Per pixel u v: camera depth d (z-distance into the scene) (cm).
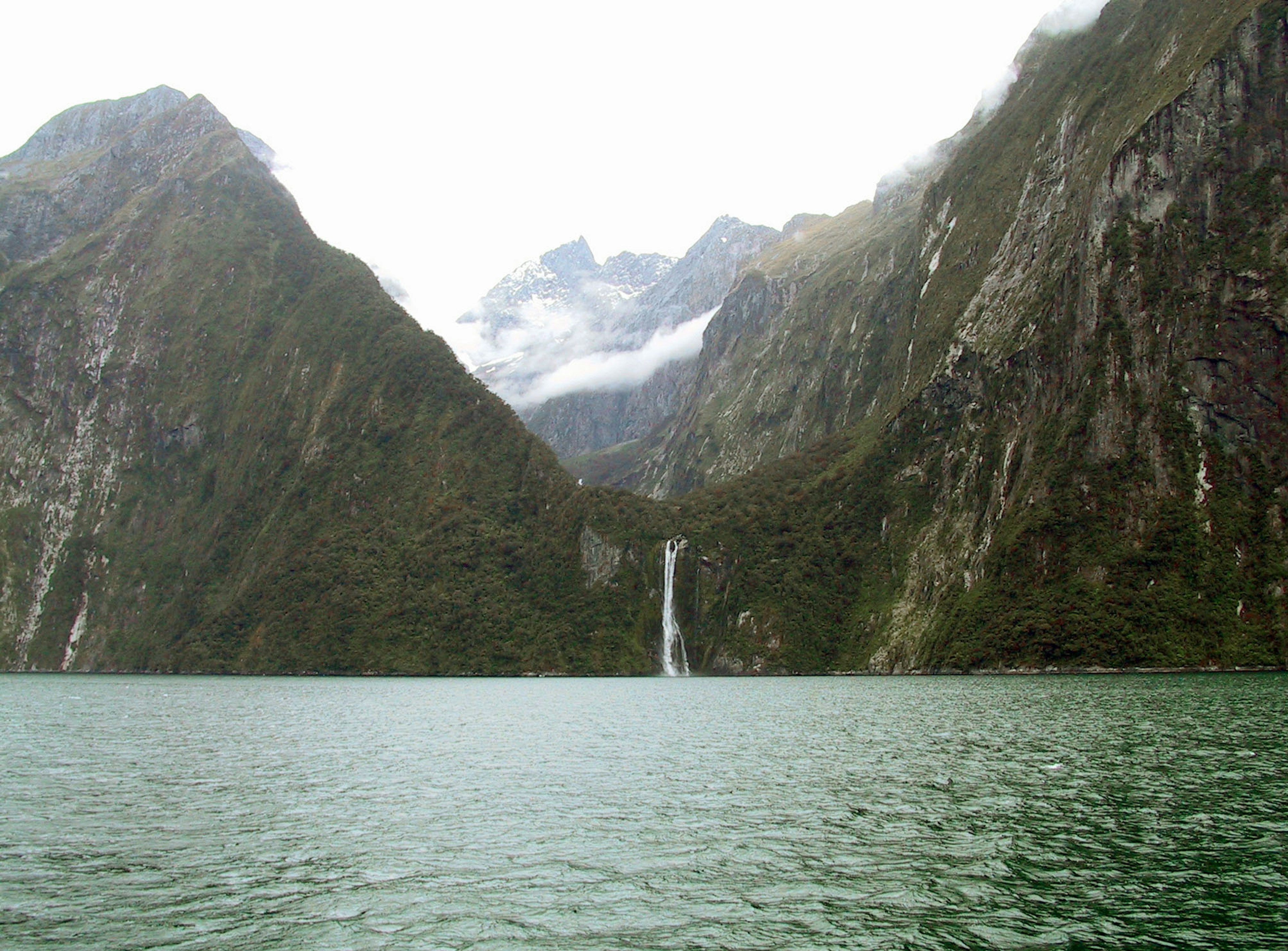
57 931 3694
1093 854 4331
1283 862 4147
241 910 3903
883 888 4003
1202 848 4366
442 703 13775
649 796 5903
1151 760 6438
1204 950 3294
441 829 5138
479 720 10850
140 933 3675
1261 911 3625
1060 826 4809
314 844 4859
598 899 3966
